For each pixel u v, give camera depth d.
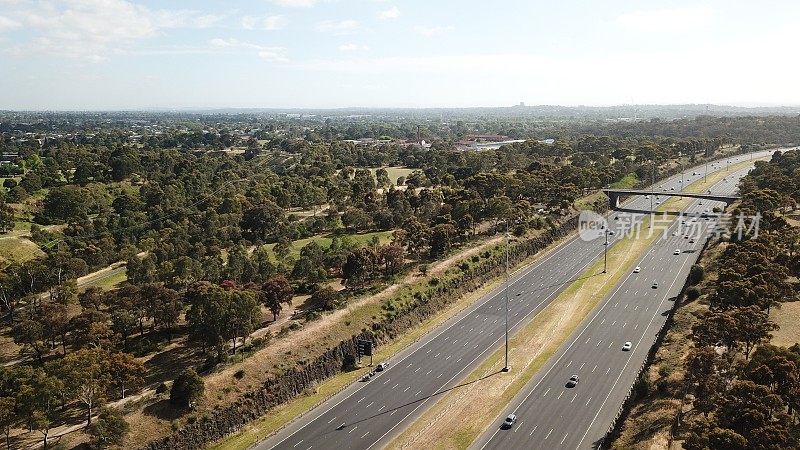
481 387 99.94
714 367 85.38
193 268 139.75
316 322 116.44
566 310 134.62
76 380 82.12
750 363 76.94
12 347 112.56
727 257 137.50
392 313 125.56
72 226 186.75
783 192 191.50
